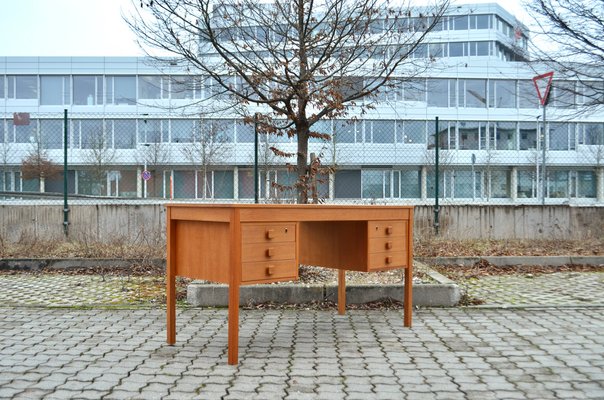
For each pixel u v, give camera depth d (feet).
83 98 114.32
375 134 83.30
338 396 10.19
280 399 10.02
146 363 12.26
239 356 12.87
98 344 13.89
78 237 31.22
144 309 18.20
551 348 13.65
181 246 13.85
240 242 12.07
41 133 84.74
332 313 17.79
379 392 10.43
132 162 97.19
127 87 112.98
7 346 13.67
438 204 33.99
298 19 22.67
